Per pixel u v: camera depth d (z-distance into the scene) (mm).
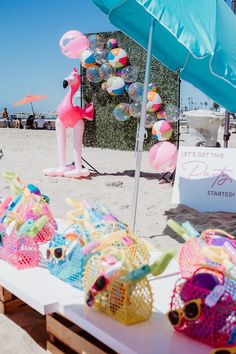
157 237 5410
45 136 21547
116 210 6766
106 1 5254
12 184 4008
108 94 12656
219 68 3836
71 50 9734
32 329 3189
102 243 2816
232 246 2984
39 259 3389
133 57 11555
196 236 3254
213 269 2518
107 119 13000
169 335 2387
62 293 2865
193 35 3822
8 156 12945
